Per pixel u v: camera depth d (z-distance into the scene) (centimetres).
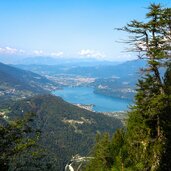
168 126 3291
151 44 3022
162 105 3097
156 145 3253
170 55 2983
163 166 3259
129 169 2880
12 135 1642
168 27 3059
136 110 3400
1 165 1557
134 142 3412
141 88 3222
